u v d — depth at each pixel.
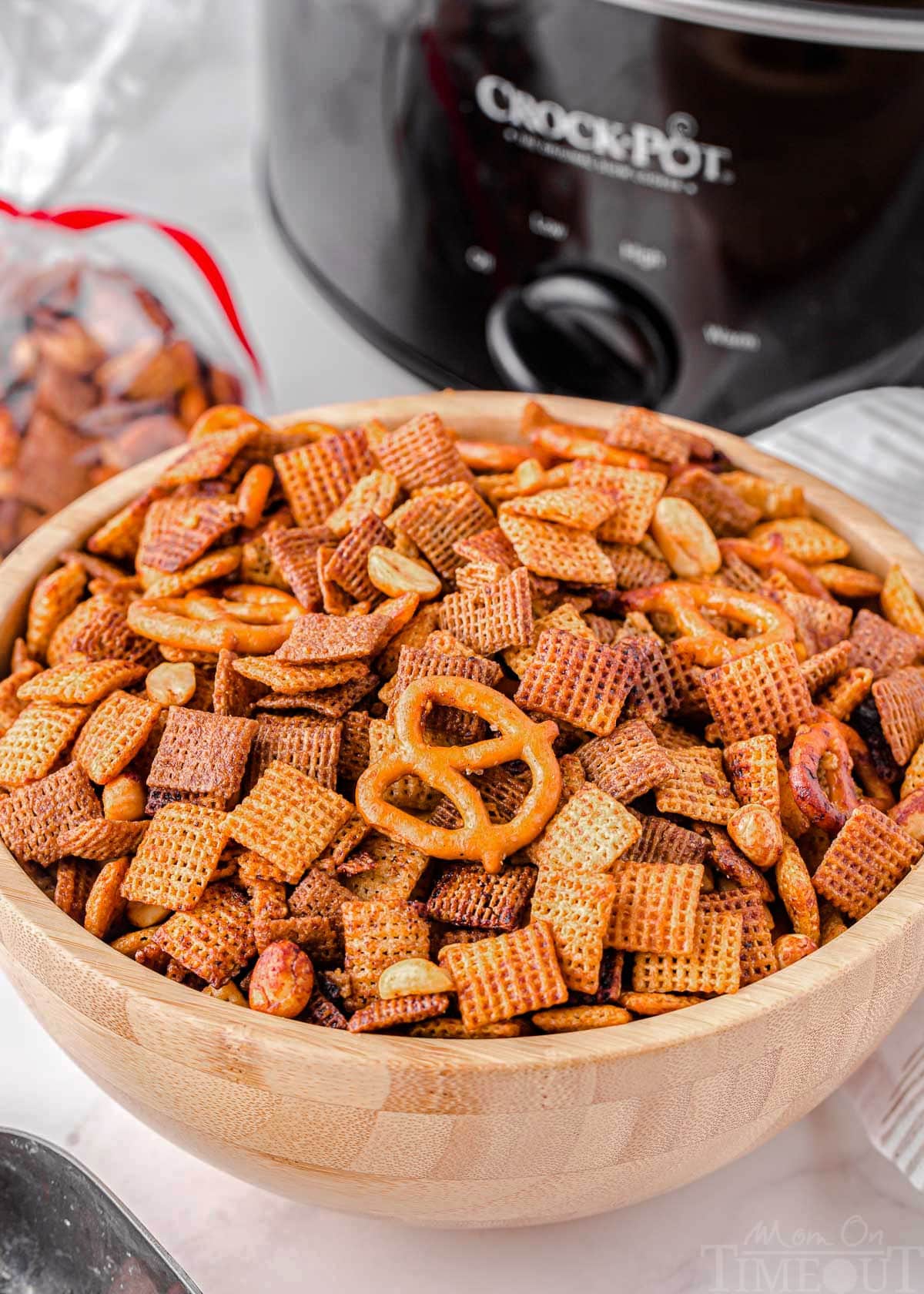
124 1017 0.49
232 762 0.53
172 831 0.52
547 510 0.57
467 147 0.69
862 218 0.65
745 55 0.62
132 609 0.57
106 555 0.60
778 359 0.69
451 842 0.52
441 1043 0.48
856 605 0.60
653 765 0.53
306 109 0.73
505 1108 0.48
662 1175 0.52
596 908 0.50
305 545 0.58
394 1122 0.49
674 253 0.67
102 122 0.84
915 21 0.60
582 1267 0.55
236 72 0.95
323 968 0.52
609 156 0.66
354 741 0.54
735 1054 0.49
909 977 0.52
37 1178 0.55
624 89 0.64
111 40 0.83
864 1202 0.57
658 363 0.70
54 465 0.71
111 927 0.53
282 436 0.60
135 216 0.76
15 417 0.71
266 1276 0.55
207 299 0.81
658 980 0.51
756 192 0.65
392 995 0.50
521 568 0.55
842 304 0.68
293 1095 0.49
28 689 0.56
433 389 0.77
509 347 0.72
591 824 0.52
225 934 0.51
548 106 0.66
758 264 0.67
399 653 0.55
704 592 0.57
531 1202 0.51
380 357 0.83
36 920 0.51
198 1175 0.57
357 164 0.72
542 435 0.61
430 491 0.58
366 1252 0.55
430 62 0.67
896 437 0.73
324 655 0.54
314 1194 0.52
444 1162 0.50
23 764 0.54
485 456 0.60
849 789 0.54
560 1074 0.48
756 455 0.62
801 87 0.62
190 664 0.56
